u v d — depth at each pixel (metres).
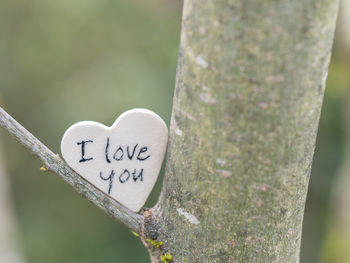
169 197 0.25
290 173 0.23
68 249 0.91
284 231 0.24
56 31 0.91
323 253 0.77
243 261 0.24
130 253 0.90
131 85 0.85
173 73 0.87
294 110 0.22
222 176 0.23
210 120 0.23
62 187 0.94
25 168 0.96
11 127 0.25
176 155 0.24
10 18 0.92
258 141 0.23
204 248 0.24
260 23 0.21
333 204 0.81
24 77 0.92
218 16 0.22
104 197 0.26
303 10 0.21
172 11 0.92
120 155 0.26
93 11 0.89
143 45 0.90
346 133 0.84
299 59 0.22
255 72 0.22
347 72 0.81
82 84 0.87
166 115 0.84
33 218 0.93
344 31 0.70
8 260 0.60
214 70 0.22
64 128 0.86
